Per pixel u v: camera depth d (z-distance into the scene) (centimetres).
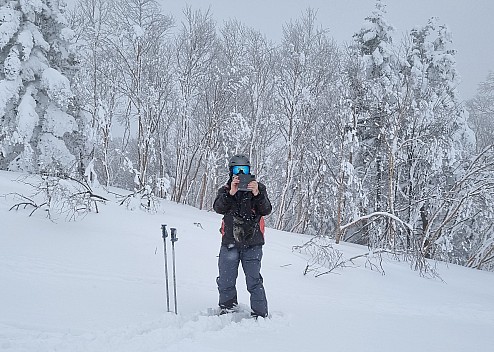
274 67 2933
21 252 788
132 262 823
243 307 590
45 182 1120
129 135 3117
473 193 1870
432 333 559
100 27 2806
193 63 2861
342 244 1844
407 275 1238
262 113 2961
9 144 1861
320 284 927
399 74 2386
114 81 2855
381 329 555
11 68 1836
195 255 943
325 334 496
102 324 469
